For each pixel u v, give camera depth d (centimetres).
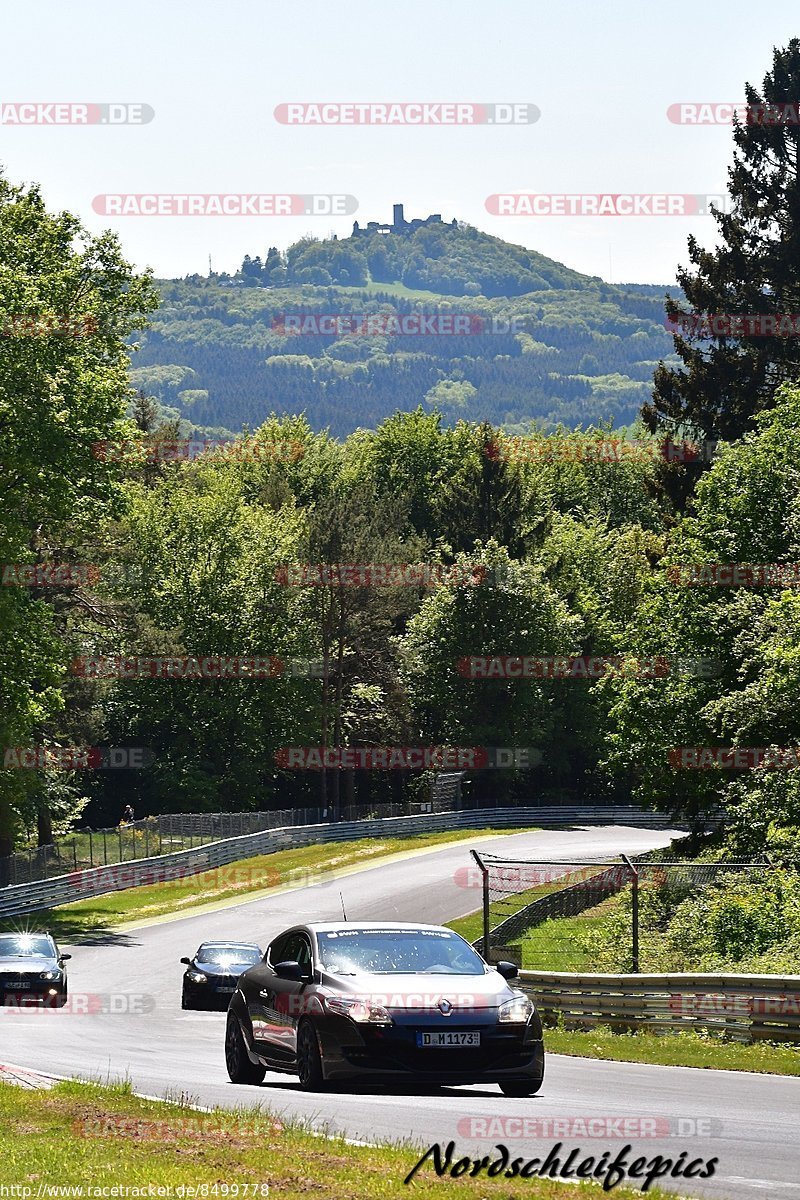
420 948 3061
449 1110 2692
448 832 18425
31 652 10394
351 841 16938
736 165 14425
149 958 9494
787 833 7225
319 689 19312
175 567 18562
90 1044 4650
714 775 10062
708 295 14362
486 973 3006
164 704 18325
